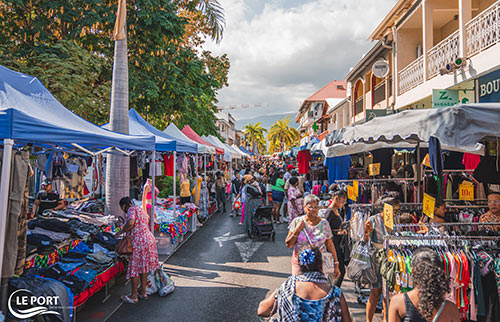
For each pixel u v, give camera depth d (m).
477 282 3.82
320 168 15.38
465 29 9.88
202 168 17.36
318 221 4.83
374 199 7.68
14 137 3.85
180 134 13.45
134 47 14.43
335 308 2.70
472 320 3.84
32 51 12.96
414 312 2.49
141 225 5.82
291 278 2.89
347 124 27.73
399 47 14.95
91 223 7.27
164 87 15.59
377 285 4.61
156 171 10.85
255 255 8.86
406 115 4.31
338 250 5.48
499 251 4.09
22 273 4.39
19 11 13.71
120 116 8.72
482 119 3.65
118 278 7.03
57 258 5.88
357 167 13.46
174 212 9.22
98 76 15.34
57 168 8.45
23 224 4.12
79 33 13.46
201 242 10.31
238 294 6.14
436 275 2.46
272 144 82.75
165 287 6.07
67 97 12.20
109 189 8.67
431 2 12.12
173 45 15.33
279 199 13.45
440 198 4.93
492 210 5.07
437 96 10.32
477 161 7.12
